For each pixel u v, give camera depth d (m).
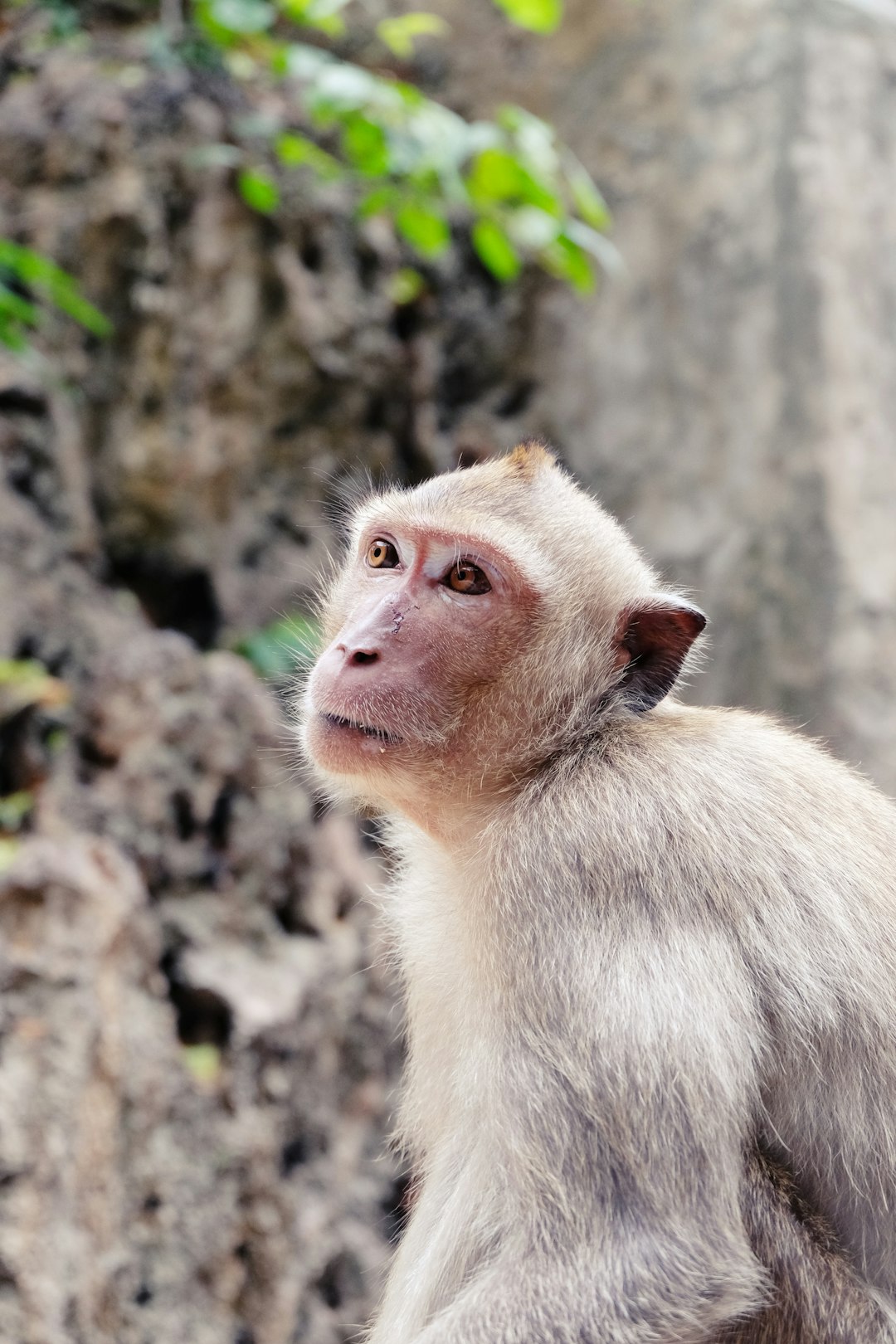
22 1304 7.98
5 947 8.77
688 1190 5.21
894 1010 5.71
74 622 11.66
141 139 13.18
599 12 15.29
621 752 6.10
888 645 13.21
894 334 14.03
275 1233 9.66
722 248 14.34
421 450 14.91
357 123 11.95
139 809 10.30
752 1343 5.47
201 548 13.48
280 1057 10.04
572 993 5.51
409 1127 6.99
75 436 12.62
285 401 13.96
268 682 12.41
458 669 6.34
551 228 12.11
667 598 6.47
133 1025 9.35
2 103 13.30
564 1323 5.19
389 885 7.44
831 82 14.12
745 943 5.59
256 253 13.70
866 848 5.98
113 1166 8.89
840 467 13.48
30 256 10.55
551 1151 5.40
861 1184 5.67
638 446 14.70
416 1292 6.08
